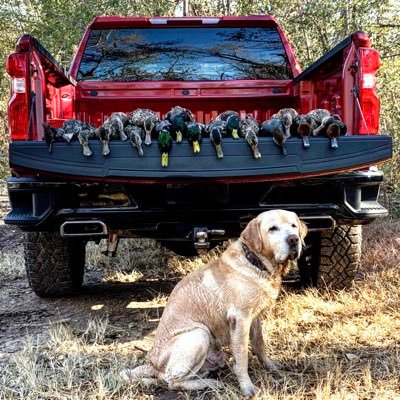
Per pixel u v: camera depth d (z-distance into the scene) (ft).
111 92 13.51
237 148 9.01
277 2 23.06
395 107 21.08
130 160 8.99
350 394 8.06
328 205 9.99
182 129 8.96
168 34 13.98
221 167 9.02
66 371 8.96
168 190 9.68
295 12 23.38
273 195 9.94
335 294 12.14
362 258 14.67
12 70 9.73
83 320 11.68
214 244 11.68
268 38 14.02
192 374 8.43
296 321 10.88
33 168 8.98
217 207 9.78
